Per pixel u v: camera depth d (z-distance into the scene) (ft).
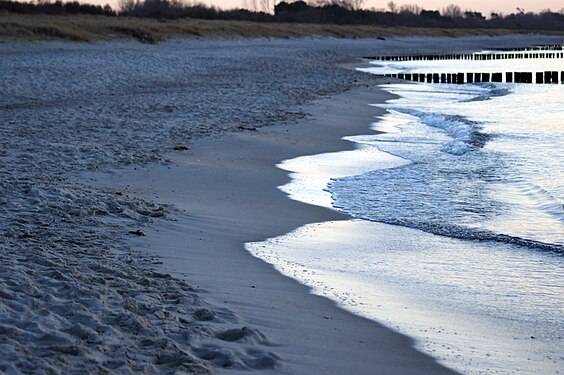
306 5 493.36
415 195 42.63
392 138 66.03
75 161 48.26
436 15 572.92
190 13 384.88
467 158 55.42
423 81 153.58
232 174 46.80
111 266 25.81
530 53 290.97
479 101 105.60
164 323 20.31
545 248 31.91
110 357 17.71
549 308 24.26
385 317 22.88
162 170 46.93
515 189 44.39
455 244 32.55
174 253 28.78
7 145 53.47
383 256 30.40
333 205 39.75
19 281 22.76
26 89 98.53
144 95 94.17
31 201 35.42
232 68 146.20
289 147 58.39
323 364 18.62
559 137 66.64
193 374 17.04
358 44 308.40
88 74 117.70
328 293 25.13
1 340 18.01
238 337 19.79
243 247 30.68
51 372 16.46
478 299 25.16
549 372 18.90
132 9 382.01
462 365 19.16
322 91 107.96
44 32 185.37
